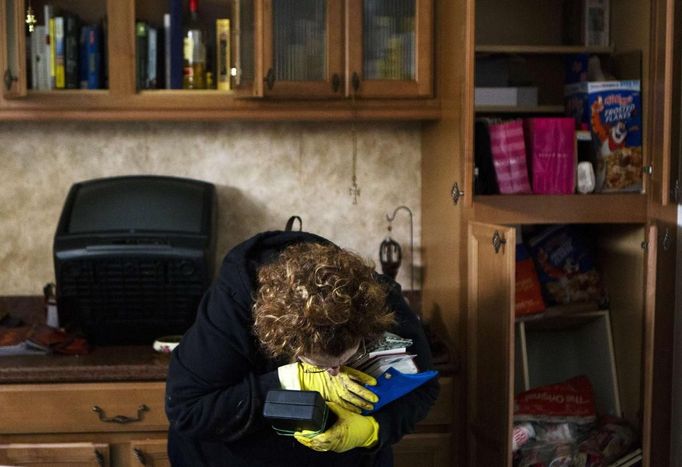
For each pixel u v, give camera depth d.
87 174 3.10
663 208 2.71
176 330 2.81
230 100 2.81
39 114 2.76
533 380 3.17
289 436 1.93
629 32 2.87
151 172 3.12
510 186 2.72
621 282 2.95
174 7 2.82
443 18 2.79
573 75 3.04
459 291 2.69
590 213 2.71
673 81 2.68
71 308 2.78
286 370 1.83
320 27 2.78
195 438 1.89
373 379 1.84
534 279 2.93
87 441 2.63
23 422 2.60
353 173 3.15
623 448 2.78
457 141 2.66
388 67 2.83
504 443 2.42
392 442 1.90
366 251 3.21
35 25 2.79
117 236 2.74
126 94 2.78
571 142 2.73
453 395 2.73
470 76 2.50
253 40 2.72
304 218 3.18
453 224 2.75
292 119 2.84
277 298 1.64
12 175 3.08
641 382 2.81
